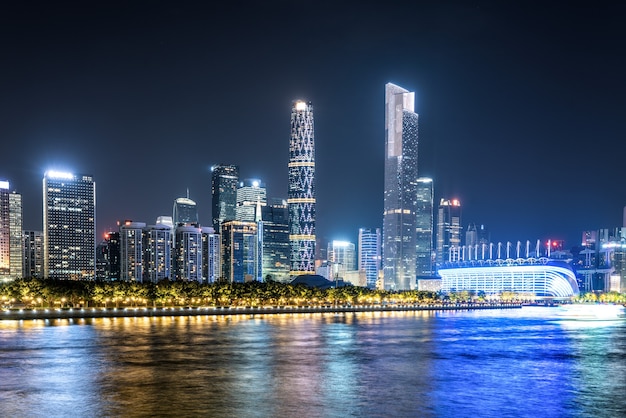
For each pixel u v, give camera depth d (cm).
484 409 10681
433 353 18500
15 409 10556
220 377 13775
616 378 13925
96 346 19762
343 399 11412
